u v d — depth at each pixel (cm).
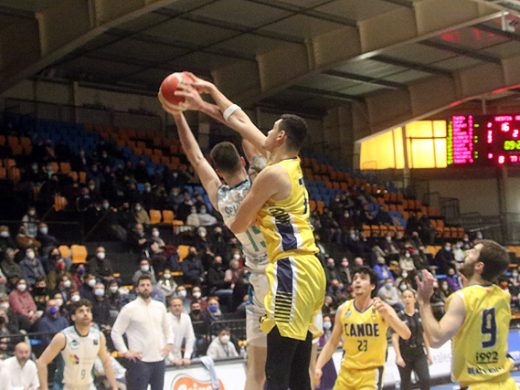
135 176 2478
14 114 2638
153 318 1066
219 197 514
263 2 2283
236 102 2889
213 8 2308
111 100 3052
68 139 2611
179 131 538
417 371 1200
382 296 2073
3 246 1758
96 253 1814
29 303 1534
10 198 2055
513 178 3797
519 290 2552
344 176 3397
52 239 1894
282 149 464
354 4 2347
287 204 447
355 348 890
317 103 3528
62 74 2877
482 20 2255
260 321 493
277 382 441
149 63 2844
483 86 3072
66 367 912
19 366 1088
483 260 562
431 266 2709
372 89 3328
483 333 555
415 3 2378
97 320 1574
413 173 3772
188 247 2170
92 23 2089
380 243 2645
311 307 445
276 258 446
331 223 2633
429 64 3014
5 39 2314
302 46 2702
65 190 2142
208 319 1645
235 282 1911
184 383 1312
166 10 2288
